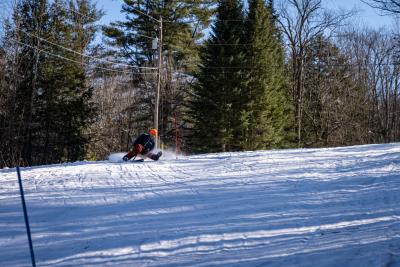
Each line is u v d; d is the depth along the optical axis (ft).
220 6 124.57
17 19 121.80
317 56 162.09
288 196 31.27
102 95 151.33
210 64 121.80
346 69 163.84
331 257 18.62
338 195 31.19
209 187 35.27
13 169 49.73
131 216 26.58
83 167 49.03
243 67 121.08
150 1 138.82
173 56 146.51
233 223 24.54
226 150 123.54
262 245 20.67
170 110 144.05
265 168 44.50
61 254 20.13
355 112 158.71
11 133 119.03
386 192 31.45
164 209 28.17
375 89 170.91
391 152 54.80
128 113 151.94
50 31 129.29
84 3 141.18
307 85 160.86
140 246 20.88
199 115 122.11
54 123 129.59
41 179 41.16
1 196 33.53
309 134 156.25
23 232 23.80
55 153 131.23
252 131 122.21
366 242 20.49
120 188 35.76
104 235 22.82
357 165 44.50
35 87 126.93
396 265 17.29
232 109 120.26
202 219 25.55
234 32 123.85
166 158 60.70
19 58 122.52
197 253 19.75
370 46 173.06
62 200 31.50
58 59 129.49
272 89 126.82
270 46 128.47
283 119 133.18
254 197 31.17
